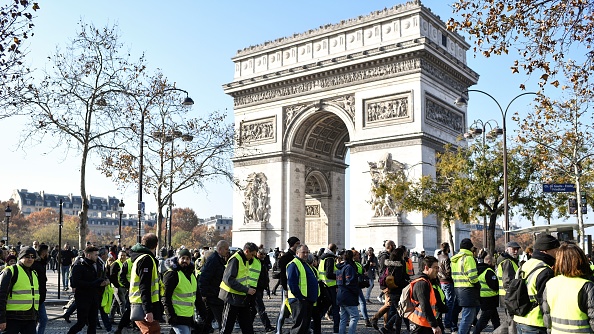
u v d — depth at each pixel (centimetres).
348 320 2648
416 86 8388
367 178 8694
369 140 8700
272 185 9781
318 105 9431
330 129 10338
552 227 5628
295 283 2203
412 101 8394
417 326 1811
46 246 2650
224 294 2155
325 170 10662
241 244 9906
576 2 2623
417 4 8581
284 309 2734
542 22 2730
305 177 10062
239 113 10469
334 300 2933
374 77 8831
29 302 1986
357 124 8931
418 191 7469
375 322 3008
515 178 6731
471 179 6912
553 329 1227
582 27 2675
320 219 10756
